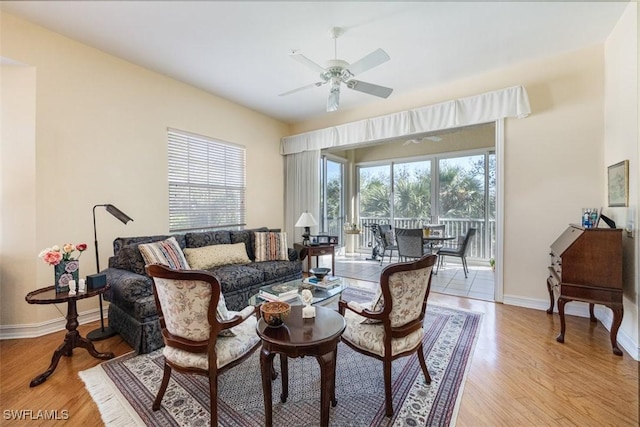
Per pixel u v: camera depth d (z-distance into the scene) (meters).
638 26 2.19
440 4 2.28
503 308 3.22
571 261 2.37
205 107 4.05
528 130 3.22
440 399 1.70
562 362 2.09
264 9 2.33
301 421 1.53
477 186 5.84
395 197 6.86
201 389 1.81
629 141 2.33
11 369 2.04
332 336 1.45
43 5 2.29
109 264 2.87
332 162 6.73
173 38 2.75
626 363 2.08
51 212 2.67
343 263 6.02
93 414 1.59
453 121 3.57
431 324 2.78
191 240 3.46
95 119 2.95
